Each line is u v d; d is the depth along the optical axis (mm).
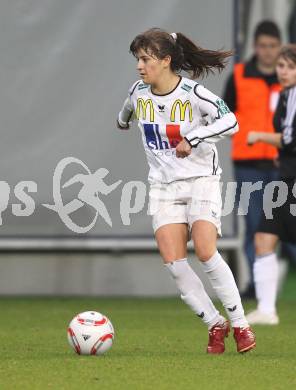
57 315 39719
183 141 25422
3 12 45844
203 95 25906
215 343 27422
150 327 35562
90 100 45844
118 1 45812
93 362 25375
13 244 46156
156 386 21906
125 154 45750
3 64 45875
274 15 49969
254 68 45125
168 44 25844
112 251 47125
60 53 45906
